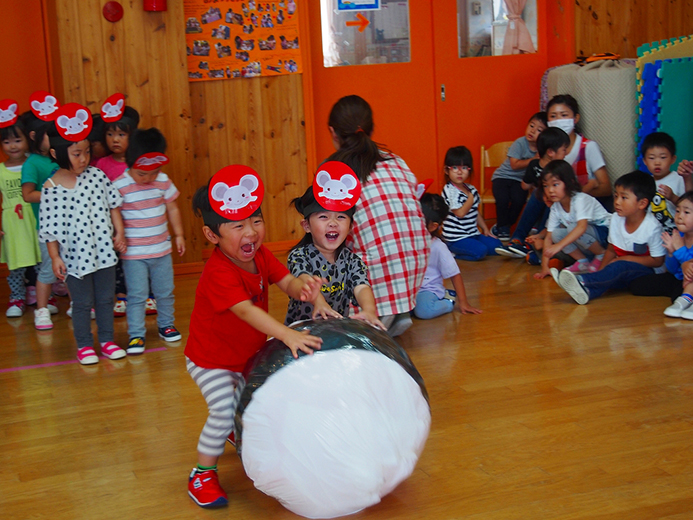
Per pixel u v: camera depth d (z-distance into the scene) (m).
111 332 3.27
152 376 2.98
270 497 1.98
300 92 5.11
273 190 5.19
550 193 4.14
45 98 3.62
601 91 4.72
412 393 1.79
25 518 1.92
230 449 2.29
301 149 5.19
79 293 3.14
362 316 2.12
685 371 2.72
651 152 4.05
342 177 2.12
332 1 5.29
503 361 2.92
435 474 2.04
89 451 2.30
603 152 4.80
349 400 1.70
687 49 4.62
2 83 4.85
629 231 3.88
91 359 3.15
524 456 2.12
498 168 5.30
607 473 2.00
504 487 1.95
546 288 4.06
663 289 3.72
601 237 4.24
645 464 2.04
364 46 5.40
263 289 2.03
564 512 1.82
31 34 4.86
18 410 2.67
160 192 3.35
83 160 3.03
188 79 4.74
